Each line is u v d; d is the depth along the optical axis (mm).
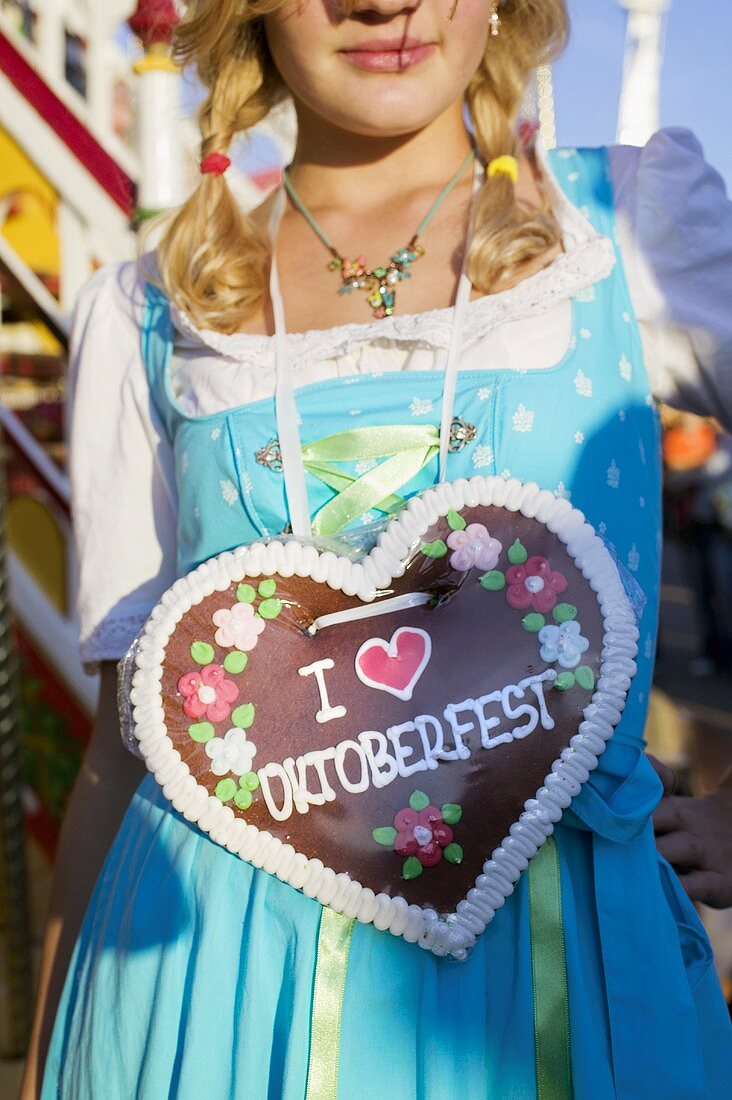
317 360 1013
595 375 968
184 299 1102
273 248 1146
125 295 1219
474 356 968
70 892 1150
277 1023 892
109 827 1165
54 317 2725
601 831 879
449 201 1113
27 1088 1117
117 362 1205
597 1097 833
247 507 997
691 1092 849
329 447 974
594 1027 855
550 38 1146
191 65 1312
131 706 951
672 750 2486
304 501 973
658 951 878
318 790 902
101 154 2703
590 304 987
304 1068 860
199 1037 897
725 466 6023
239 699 924
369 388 980
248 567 924
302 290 1101
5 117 2701
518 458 942
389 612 913
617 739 918
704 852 1014
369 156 1140
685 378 1024
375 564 910
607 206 1033
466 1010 859
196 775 921
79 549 1215
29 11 3164
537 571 899
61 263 2742
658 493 1012
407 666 905
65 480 2828
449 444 947
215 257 1103
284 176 1214
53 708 2824
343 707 909
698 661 5965
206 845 960
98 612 1192
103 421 1211
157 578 1191
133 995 955
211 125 1229
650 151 1037
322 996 875
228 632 924
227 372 1053
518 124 1160
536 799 874
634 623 893
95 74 3068
